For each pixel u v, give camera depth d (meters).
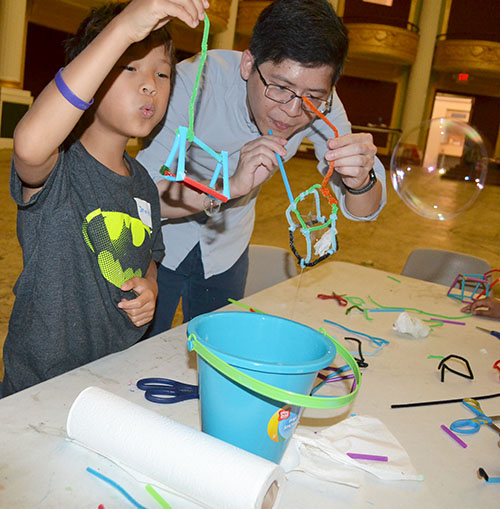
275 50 1.00
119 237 1.04
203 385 0.68
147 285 1.03
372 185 1.18
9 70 8.02
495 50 12.11
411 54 12.28
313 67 1.00
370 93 13.45
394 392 0.97
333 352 0.68
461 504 0.71
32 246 0.97
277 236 4.77
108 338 1.07
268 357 0.77
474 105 13.46
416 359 1.13
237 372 0.61
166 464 0.61
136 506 0.63
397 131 12.92
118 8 1.04
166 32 1.00
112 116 0.98
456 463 0.79
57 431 0.73
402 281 1.68
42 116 0.78
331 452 0.74
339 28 1.02
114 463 0.69
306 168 10.33
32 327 0.99
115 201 1.04
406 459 0.76
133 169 1.11
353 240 5.03
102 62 0.76
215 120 1.32
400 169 2.21
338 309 1.37
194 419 0.81
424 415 0.91
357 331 1.24
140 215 1.09
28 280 0.98
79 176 1.00
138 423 0.65
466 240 5.72
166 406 0.83
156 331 1.62
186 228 1.53
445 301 1.54
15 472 0.65
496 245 5.68
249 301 1.34
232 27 10.68
